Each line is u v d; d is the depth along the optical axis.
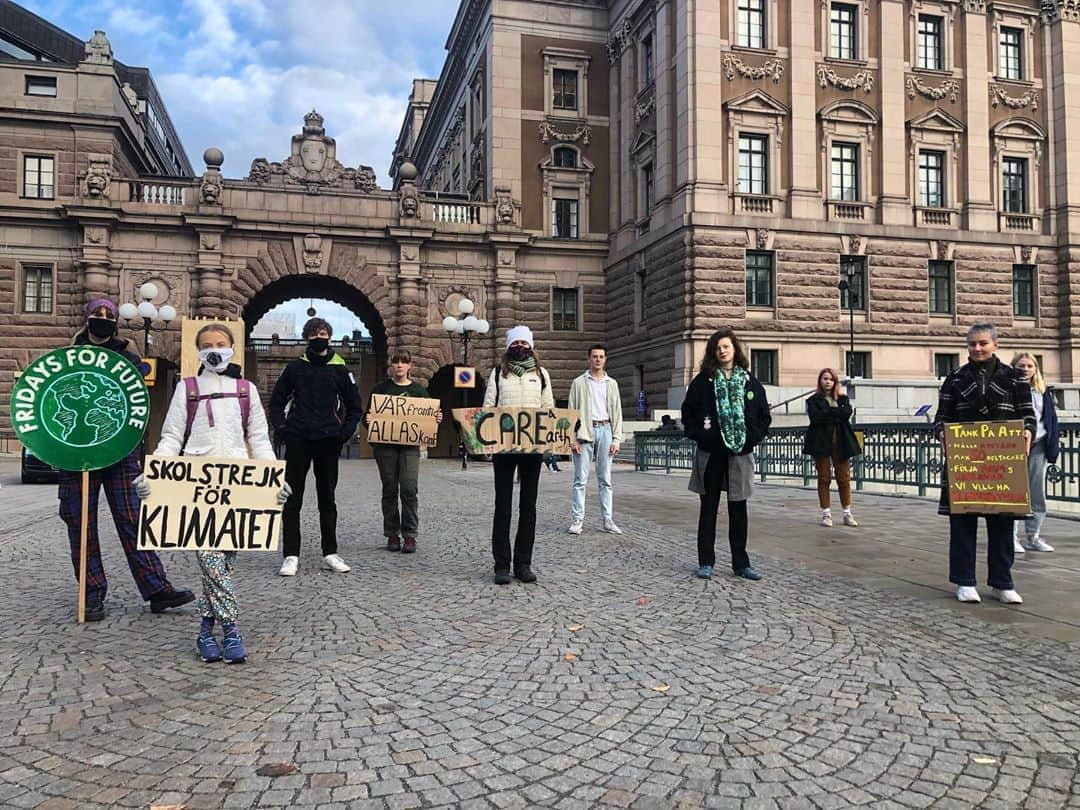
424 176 66.12
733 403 6.79
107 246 32.16
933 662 4.55
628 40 36.88
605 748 3.42
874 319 32.72
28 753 3.38
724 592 6.34
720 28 31.66
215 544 4.74
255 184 33.78
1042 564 7.50
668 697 4.00
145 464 4.78
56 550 8.61
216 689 4.14
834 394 10.11
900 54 33.62
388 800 2.97
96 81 33.50
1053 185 35.44
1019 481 5.70
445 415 39.97
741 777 3.16
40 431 5.34
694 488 7.07
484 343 36.25
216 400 5.02
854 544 8.66
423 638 5.06
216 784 3.09
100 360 5.49
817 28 32.97
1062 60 35.28
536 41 38.47
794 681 4.23
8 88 32.66
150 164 40.56
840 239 32.44
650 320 34.06
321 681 4.25
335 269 34.53
